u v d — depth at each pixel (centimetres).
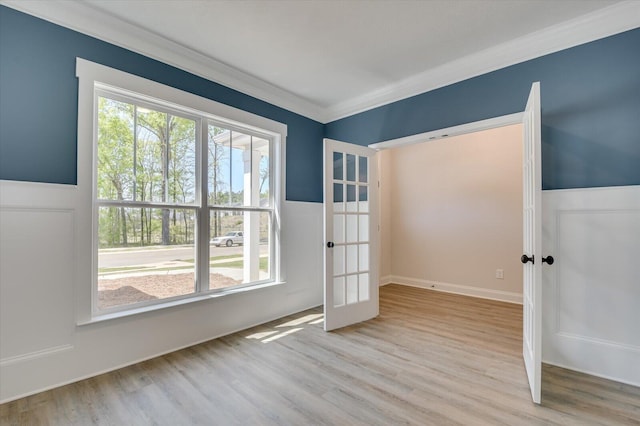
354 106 388
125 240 251
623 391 203
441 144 496
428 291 486
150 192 265
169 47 265
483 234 450
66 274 214
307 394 199
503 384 210
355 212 348
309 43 266
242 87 326
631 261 215
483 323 334
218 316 297
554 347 241
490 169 445
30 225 201
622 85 221
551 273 243
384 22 237
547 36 248
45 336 205
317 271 408
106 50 235
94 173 234
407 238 534
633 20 216
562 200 241
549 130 250
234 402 191
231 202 324
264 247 356
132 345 242
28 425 169
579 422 171
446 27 243
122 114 251
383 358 250
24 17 203
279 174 366
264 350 266
